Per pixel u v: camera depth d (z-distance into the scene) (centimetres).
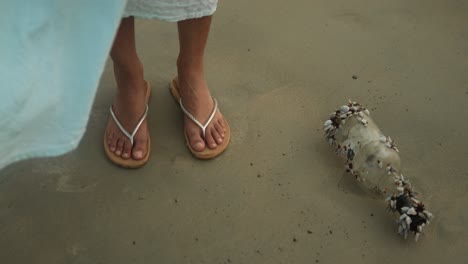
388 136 166
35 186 146
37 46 71
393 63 187
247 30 194
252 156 158
